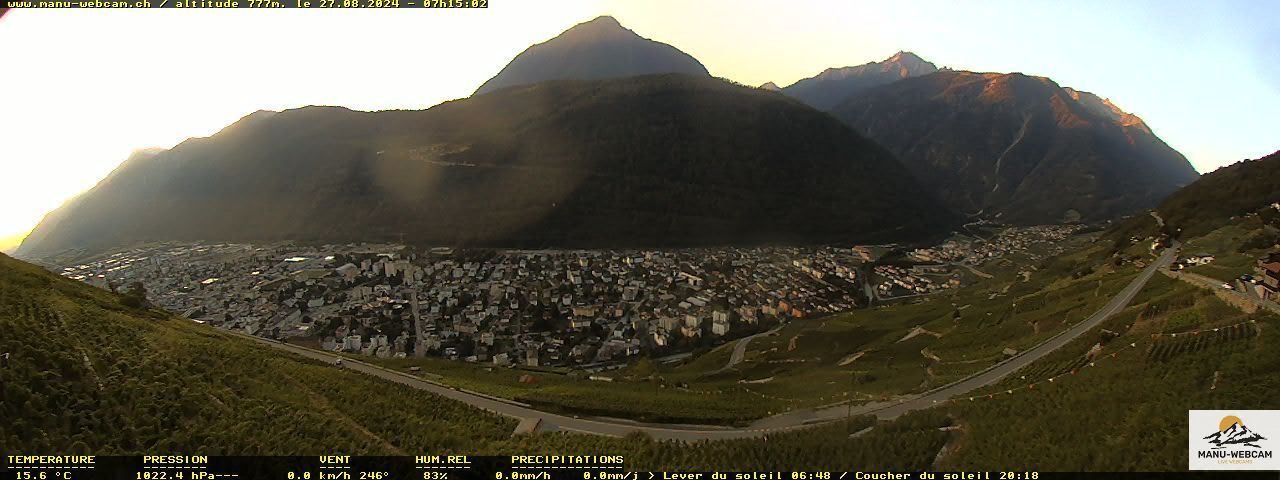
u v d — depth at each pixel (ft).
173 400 158.51
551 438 182.60
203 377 184.65
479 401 239.09
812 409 231.50
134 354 188.75
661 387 294.46
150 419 146.20
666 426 211.20
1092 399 172.96
